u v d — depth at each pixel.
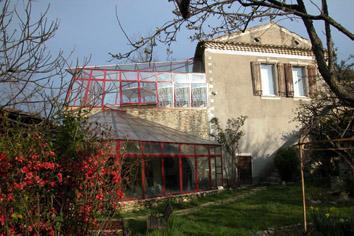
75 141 6.78
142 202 17.30
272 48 26.06
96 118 19.81
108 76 23.28
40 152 6.14
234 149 23.91
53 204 6.41
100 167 6.82
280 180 23.56
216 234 10.70
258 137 25.02
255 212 13.90
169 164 19.98
